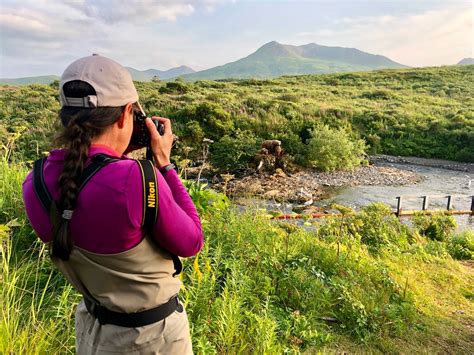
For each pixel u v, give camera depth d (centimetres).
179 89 3534
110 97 116
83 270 120
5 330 214
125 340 126
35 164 125
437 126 2859
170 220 118
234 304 320
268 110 2698
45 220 119
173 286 132
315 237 651
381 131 2838
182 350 137
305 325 374
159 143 136
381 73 6556
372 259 631
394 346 407
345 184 1845
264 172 1888
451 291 623
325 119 2808
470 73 6181
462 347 428
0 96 2864
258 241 480
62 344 232
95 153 116
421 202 1588
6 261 280
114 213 111
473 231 1211
